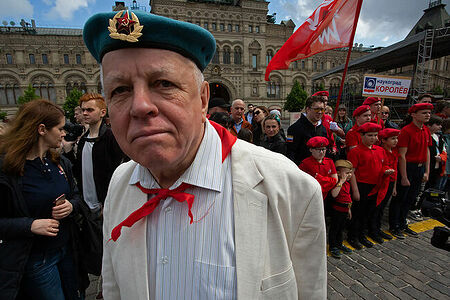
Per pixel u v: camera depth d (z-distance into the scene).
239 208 0.59
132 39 0.45
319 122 3.27
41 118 1.38
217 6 26.25
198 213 0.61
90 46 0.57
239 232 0.58
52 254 1.47
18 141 1.33
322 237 0.68
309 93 30.95
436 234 1.31
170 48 0.48
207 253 0.59
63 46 25.55
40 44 25.09
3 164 1.29
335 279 2.53
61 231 1.49
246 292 0.56
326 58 31.47
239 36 27.48
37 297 1.42
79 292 1.66
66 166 1.64
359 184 2.99
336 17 3.09
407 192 3.33
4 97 25.02
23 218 1.30
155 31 0.46
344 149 3.62
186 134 0.52
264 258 0.59
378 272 2.62
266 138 3.25
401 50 13.21
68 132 3.64
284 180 0.64
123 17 0.46
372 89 4.32
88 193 2.31
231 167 0.64
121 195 0.75
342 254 2.95
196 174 0.61
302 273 0.69
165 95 0.49
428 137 3.33
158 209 0.64
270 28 28.95
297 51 3.40
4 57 24.72
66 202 1.46
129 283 0.64
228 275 0.57
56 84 25.73
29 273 1.38
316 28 3.25
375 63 17.47
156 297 0.60
